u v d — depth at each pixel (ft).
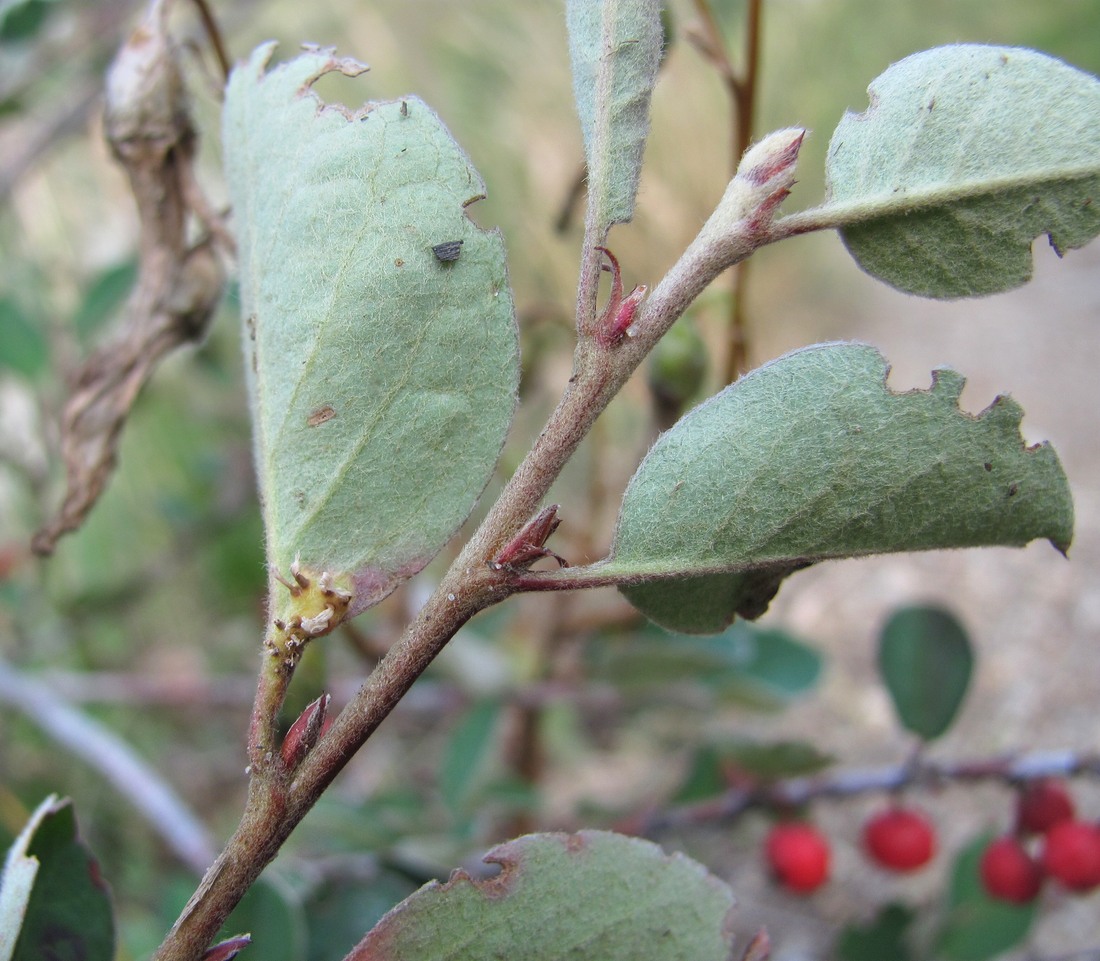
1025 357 1.05
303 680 0.41
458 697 0.57
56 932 0.26
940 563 0.86
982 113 0.24
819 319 0.85
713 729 0.74
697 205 0.57
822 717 0.75
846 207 0.24
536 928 0.23
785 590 0.82
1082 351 1.04
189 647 0.81
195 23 0.59
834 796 0.47
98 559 0.83
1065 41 1.23
